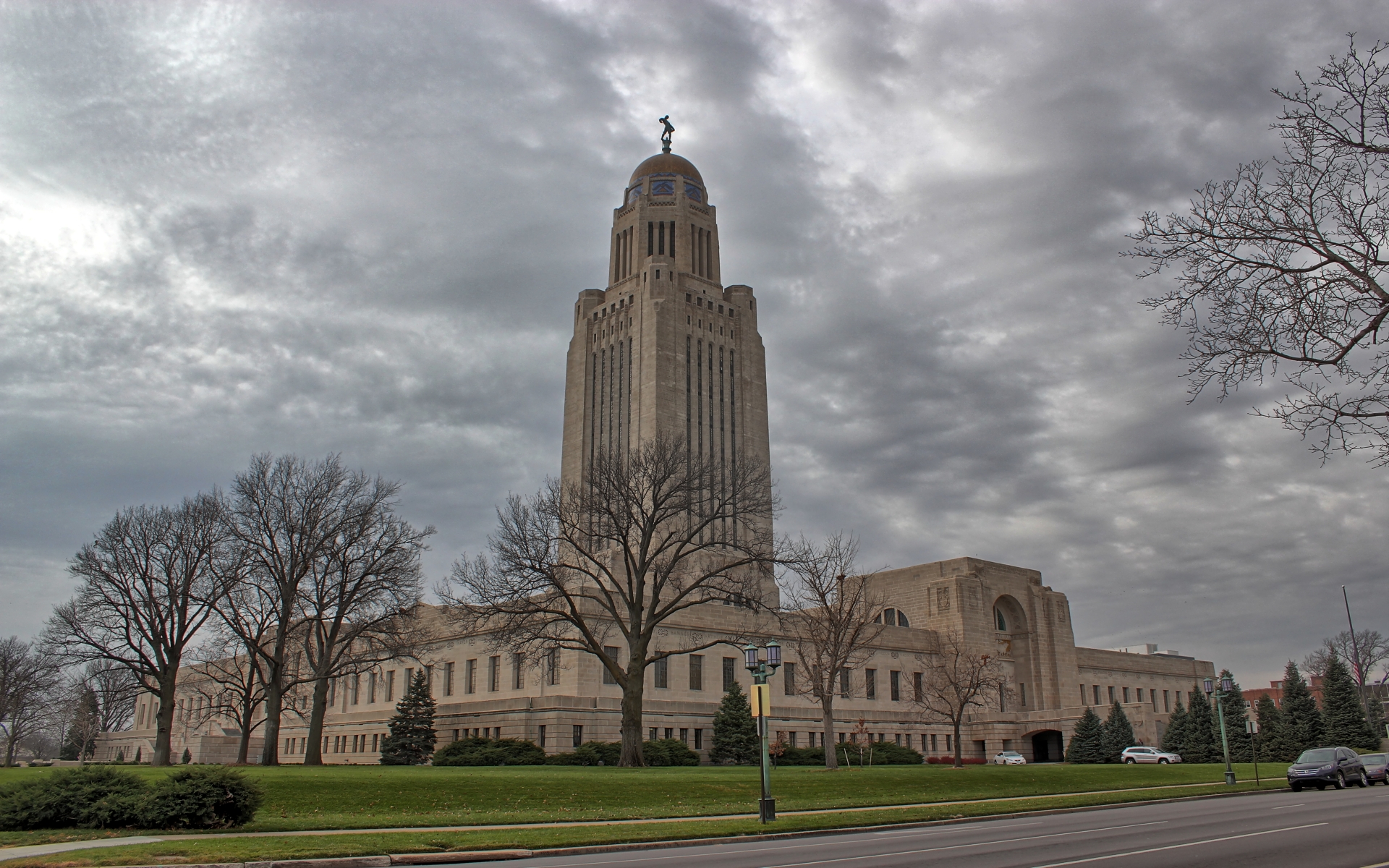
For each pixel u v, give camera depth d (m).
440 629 88.31
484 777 41.78
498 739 70.62
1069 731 105.00
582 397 130.25
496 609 57.53
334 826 28.14
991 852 20.53
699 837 26.08
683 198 133.75
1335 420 18.98
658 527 77.69
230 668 101.81
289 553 65.56
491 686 81.38
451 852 22.66
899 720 99.31
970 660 94.00
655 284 124.38
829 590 69.00
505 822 30.22
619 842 24.92
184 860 20.33
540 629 59.94
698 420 122.38
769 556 61.28
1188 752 101.44
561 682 76.00
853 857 20.25
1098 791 47.62
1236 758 100.19
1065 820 31.47
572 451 129.25
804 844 24.88
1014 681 115.00
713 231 136.50
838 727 92.31
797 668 91.62
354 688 98.94
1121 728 102.81
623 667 78.00
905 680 102.69
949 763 91.81
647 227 132.75
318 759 62.16
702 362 125.38
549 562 57.16
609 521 61.22
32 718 122.25
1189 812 33.88
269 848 22.33
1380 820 25.94
